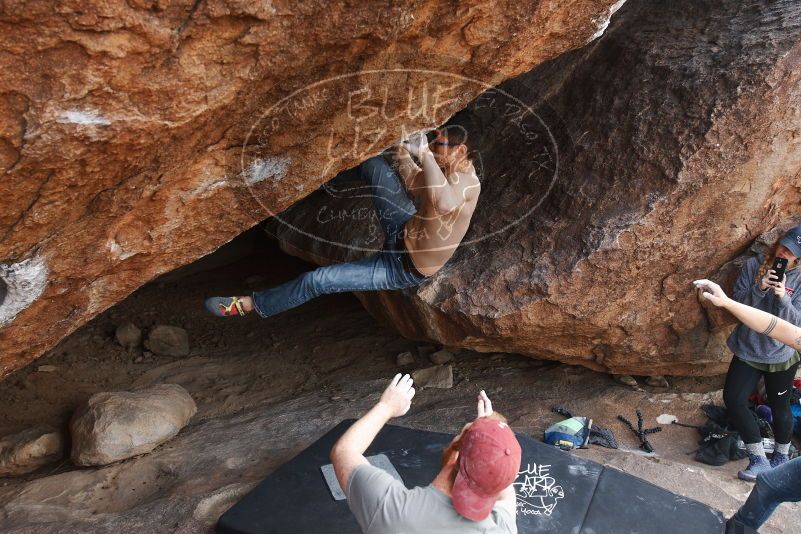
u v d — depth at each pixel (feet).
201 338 23.15
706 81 15.02
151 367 21.09
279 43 7.98
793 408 16.20
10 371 11.78
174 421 16.98
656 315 16.47
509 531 8.38
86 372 20.61
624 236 15.31
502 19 9.52
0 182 7.54
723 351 17.12
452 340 17.57
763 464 14.90
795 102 14.46
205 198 10.28
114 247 10.10
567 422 16.30
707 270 16.11
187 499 13.75
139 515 13.35
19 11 6.24
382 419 9.07
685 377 18.72
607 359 17.60
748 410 15.07
